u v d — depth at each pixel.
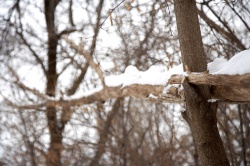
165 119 7.40
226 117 6.39
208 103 3.48
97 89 7.62
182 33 3.61
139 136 8.24
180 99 3.95
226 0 4.79
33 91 9.15
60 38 10.72
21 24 10.66
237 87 3.13
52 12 10.88
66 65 10.52
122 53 7.45
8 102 8.93
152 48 7.02
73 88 10.08
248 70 2.80
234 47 5.78
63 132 8.78
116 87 6.38
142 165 7.43
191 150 7.69
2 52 10.09
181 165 7.34
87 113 7.81
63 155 8.33
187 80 3.47
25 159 8.55
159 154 7.28
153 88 4.70
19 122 8.82
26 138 8.56
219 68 3.46
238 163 6.14
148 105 8.73
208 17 5.77
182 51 3.64
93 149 8.30
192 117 3.53
